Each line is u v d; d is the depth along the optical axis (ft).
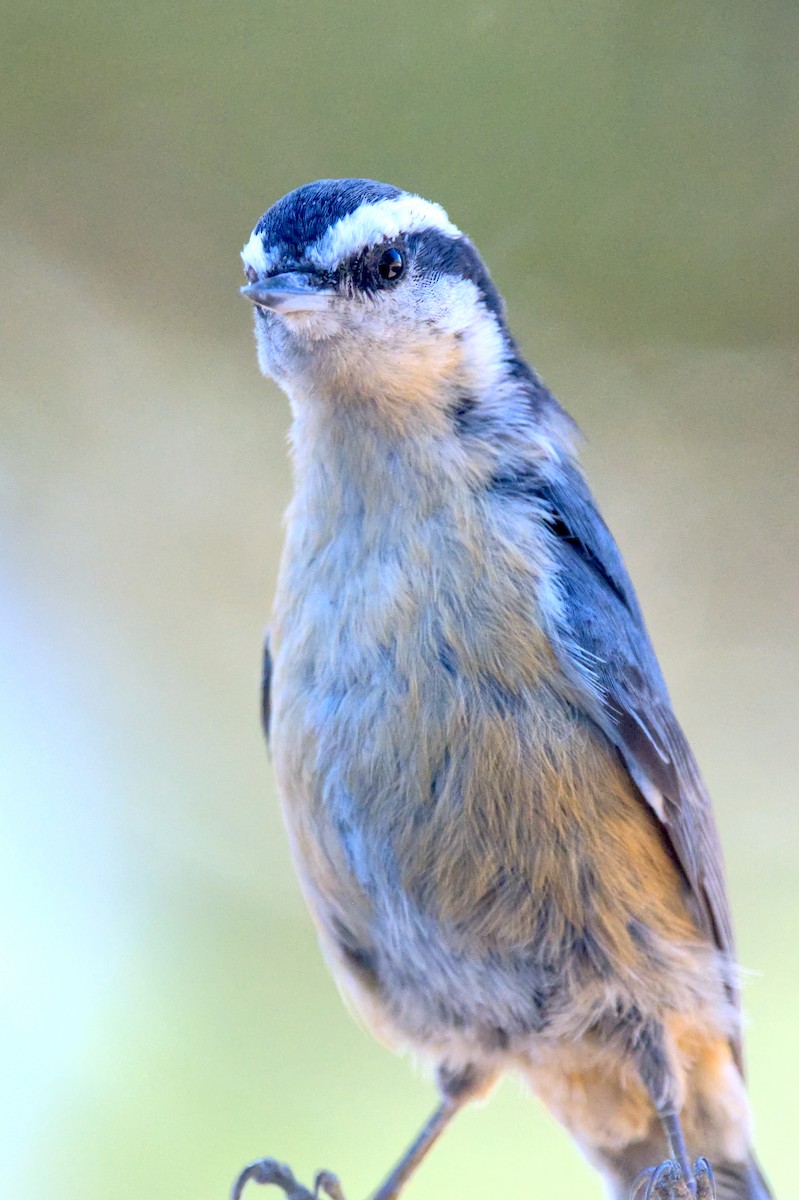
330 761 5.43
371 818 5.43
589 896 5.43
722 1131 5.47
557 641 5.42
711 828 5.47
